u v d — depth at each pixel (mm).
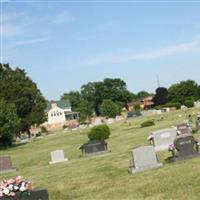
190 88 133500
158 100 138875
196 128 37219
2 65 84062
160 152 27797
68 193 19703
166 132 29656
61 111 157875
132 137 44031
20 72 85938
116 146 38156
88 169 25875
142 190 17375
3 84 81062
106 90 198625
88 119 132125
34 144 67625
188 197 15086
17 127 70250
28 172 31016
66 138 66438
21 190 14820
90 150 35031
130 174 21594
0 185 14930
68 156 37938
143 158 21984
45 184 22969
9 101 79438
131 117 93375
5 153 57281
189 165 20547
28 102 82500
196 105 94812
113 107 116625
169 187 16953
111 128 66562
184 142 22562
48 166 32781
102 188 19422
